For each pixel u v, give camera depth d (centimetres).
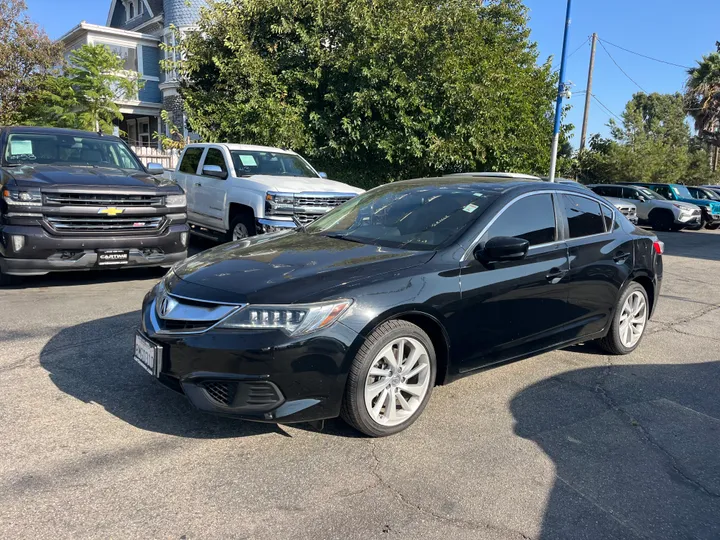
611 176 3222
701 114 3409
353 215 478
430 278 363
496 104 1388
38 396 389
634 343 541
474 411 400
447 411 399
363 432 348
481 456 337
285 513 274
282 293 324
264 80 1356
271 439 346
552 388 449
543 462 333
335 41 1423
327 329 322
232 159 956
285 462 320
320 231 463
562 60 1570
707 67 3384
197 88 1529
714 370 507
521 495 298
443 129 1354
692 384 471
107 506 272
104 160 794
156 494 284
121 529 256
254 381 313
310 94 1401
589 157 3036
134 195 678
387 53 1327
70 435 338
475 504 288
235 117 1331
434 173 1421
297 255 384
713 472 332
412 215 439
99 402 384
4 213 620
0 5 1967
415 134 1345
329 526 265
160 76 2792
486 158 1445
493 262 398
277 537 256
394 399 354
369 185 1422
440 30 1351
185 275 367
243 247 424
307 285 332
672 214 2077
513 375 475
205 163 1021
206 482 297
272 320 317
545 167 1680
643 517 285
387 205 470
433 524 271
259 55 1427
